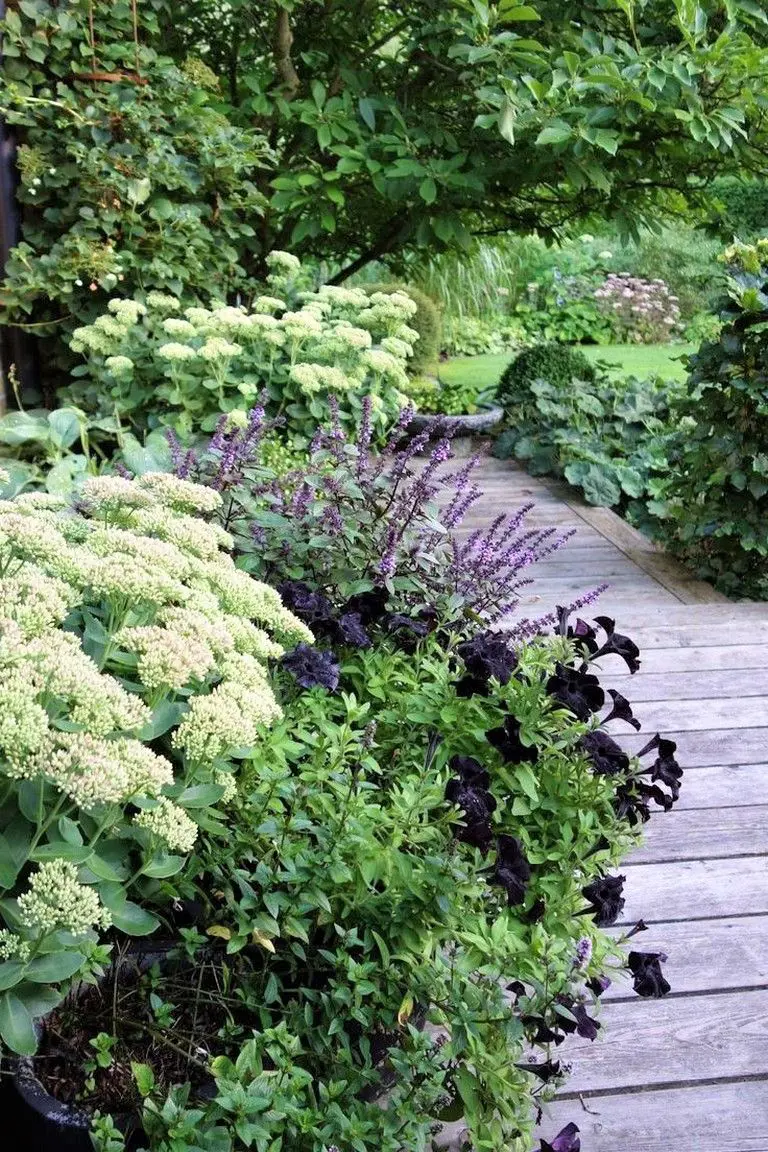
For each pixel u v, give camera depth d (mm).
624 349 10641
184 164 4480
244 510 2467
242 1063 1380
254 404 3971
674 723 3125
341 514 2381
